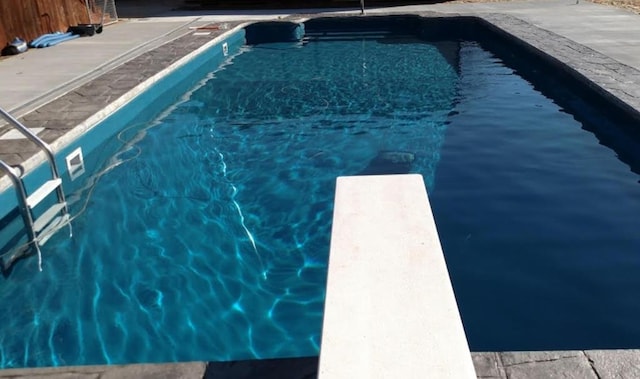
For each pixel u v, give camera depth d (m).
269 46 13.46
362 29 14.77
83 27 12.39
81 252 4.97
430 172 6.25
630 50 9.41
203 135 7.75
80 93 7.80
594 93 7.59
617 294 4.07
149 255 4.91
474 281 4.30
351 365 1.75
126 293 4.41
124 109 7.66
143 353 3.78
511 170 6.18
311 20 14.70
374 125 7.93
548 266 4.43
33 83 8.33
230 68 11.47
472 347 3.65
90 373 2.69
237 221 5.46
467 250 4.70
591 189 5.64
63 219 5.54
